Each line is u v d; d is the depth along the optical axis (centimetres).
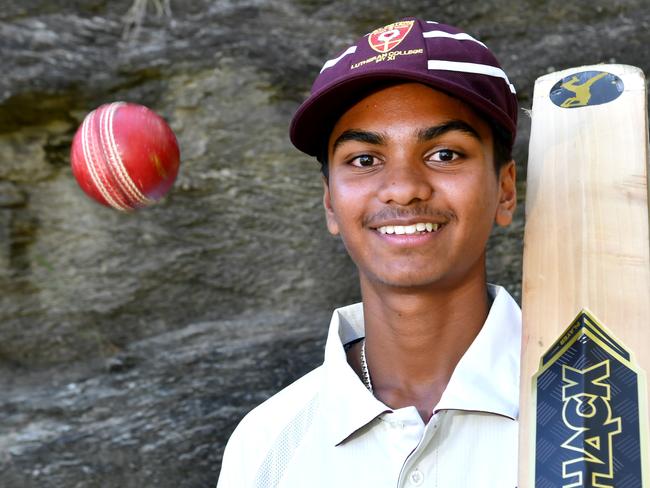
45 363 304
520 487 135
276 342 288
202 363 289
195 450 279
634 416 134
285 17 303
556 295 145
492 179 147
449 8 300
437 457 141
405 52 141
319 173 297
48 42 295
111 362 294
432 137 141
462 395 142
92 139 150
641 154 147
